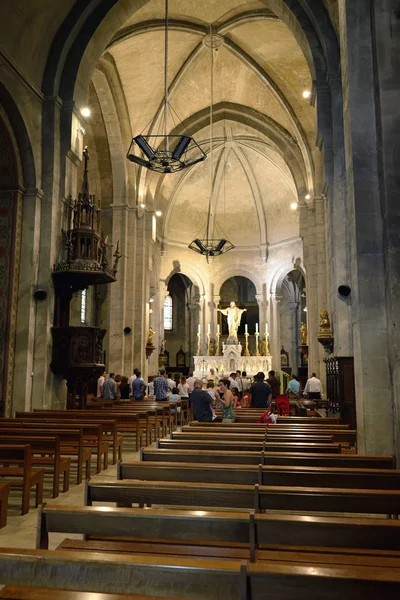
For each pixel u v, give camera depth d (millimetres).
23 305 12422
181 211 32312
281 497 3693
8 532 5406
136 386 16500
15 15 12109
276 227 32438
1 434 7613
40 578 2514
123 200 22125
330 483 4801
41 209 13094
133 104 21500
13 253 12422
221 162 30797
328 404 15211
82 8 14078
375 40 7594
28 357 12258
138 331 22297
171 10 18266
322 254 20812
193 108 24297
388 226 7027
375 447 6930
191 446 6754
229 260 33500
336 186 13180
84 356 12930
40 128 13320
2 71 11750
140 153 22406
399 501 3641
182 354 38500
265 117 24016
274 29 18828
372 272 7305
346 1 8039
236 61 21812
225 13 18781
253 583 2303
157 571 2426
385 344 7117
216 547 3514
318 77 13773
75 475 8539
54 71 13648
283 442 7250
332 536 2963
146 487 3805
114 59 19109
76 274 12750
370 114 7719
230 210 33438
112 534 3121
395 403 6773
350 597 2230
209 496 3750
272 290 32281
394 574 2268
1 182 12688
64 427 8531
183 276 39344
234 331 31609
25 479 6113
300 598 2264
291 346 39062
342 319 12906
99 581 2467
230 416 10492
